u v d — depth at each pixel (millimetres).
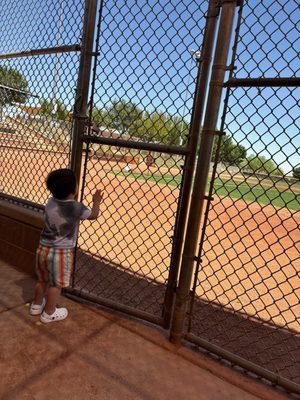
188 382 2127
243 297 3689
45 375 2012
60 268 2502
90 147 3498
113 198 9688
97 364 2170
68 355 2225
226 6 2145
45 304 2615
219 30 2174
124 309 2770
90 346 2352
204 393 2053
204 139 2281
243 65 2176
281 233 7484
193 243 2381
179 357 2369
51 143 3850
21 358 2135
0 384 1896
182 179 2430
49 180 2537
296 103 2072
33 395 1847
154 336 2551
